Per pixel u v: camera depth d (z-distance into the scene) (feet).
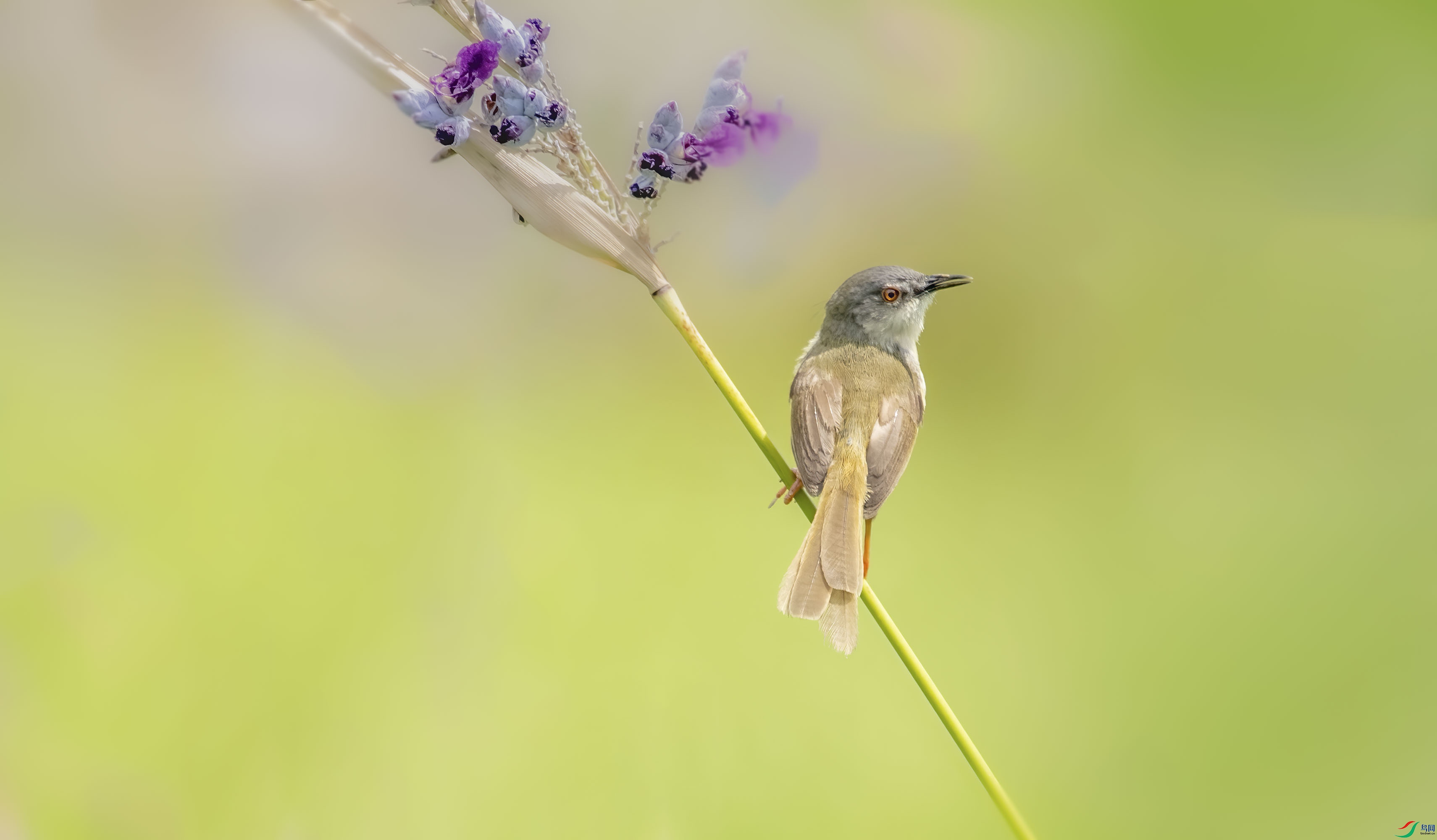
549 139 15.65
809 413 15.87
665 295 15.67
